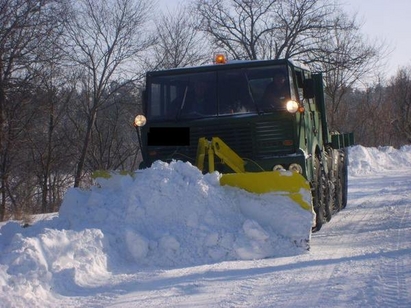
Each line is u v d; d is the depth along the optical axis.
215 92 10.33
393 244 9.10
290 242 8.72
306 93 10.60
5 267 6.67
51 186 23.67
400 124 45.34
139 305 6.32
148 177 8.94
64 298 6.72
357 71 33.44
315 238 10.28
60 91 23.39
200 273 7.53
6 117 20.00
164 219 8.69
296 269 7.53
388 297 6.09
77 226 8.72
